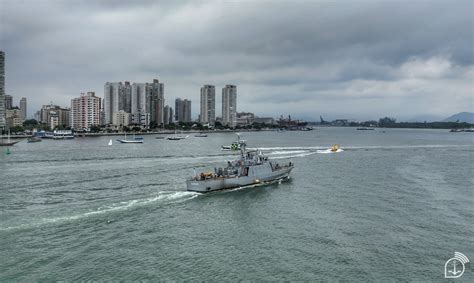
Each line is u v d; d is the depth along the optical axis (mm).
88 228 63219
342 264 51469
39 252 53406
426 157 172250
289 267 50562
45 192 90062
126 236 60312
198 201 83812
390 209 76938
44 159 160875
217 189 92812
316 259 52969
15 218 67562
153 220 68750
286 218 71688
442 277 48312
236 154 186875
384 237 61000
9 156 175875
